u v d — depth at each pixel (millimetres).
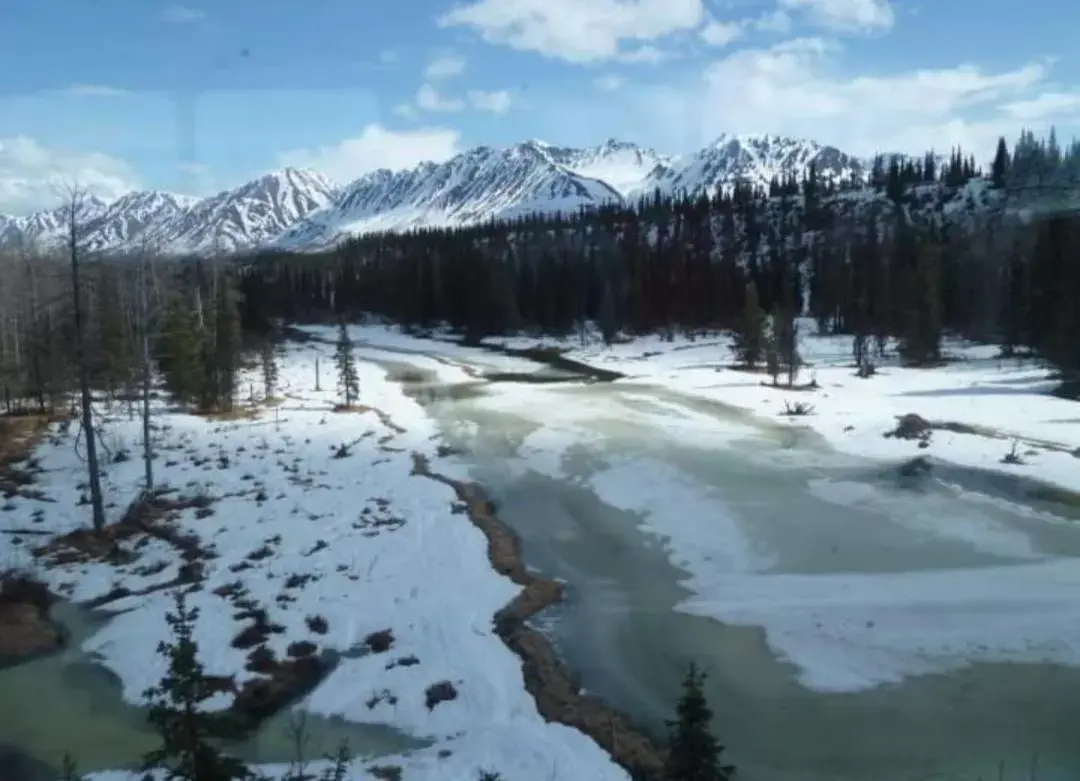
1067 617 20719
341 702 17562
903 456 36938
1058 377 53719
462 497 32781
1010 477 32969
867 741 15883
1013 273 70375
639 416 49500
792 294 96812
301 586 23531
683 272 103812
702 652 19703
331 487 33969
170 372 50969
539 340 99938
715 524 28797
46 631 21094
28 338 51188
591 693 17891
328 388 62031
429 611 21906
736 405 51438
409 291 123438
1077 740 15789
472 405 55125
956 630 20297
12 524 29031
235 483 34344
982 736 15992
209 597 22859
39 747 15992
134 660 19328
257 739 16188
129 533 28312
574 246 132250
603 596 23156
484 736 16047
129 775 14531
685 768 10367
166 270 61031
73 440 41281
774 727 16438
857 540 26828
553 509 31266
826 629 20609
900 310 75000
